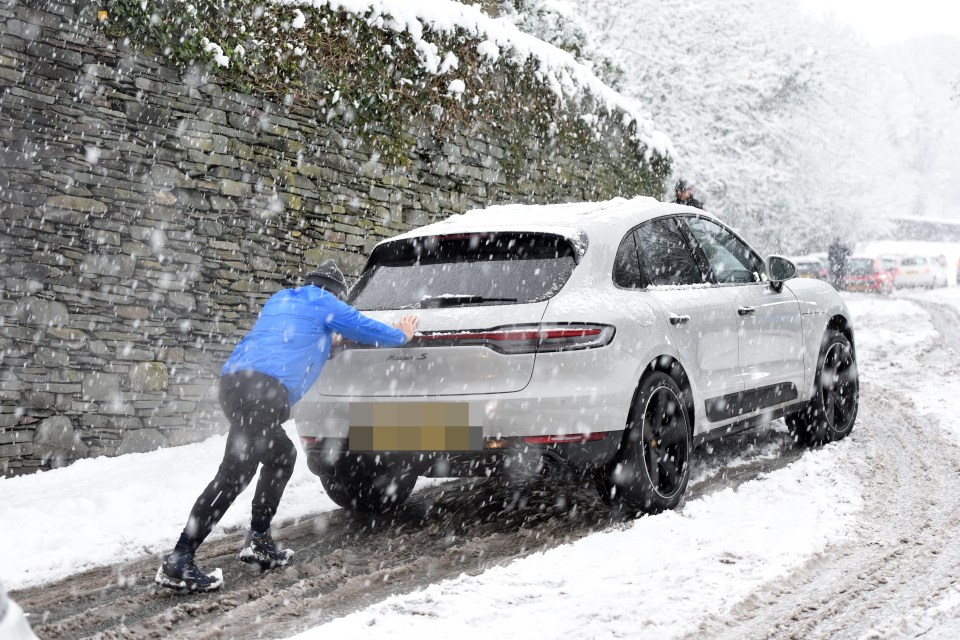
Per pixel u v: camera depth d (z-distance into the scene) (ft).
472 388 14.48
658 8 89.25
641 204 18.44
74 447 22.70
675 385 16.38
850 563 12.64
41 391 22.17
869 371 34.53
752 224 96.94
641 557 13.10
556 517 16.83
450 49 32.76
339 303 14.43
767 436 23.54
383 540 15.81
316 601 12.35
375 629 10.61
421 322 14.96
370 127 29.48
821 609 10.87
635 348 15.26
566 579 12.24
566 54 40.14
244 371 13.57
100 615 12.16
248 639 11.02
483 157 34.53
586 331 14.62
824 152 104.06
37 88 22.11
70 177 22.70
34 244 22.13
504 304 14.89
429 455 14.82
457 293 15.49
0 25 21.48
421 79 31.32
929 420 23.85
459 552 14.66
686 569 12.43
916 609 10.68
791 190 99.19
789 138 98.58
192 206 24.97
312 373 14.34
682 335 16.66
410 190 31.17
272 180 26.73
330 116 28.12
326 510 18.29
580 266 15.52
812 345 21.42
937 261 120.88
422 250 16.72
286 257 27.14
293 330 14.02
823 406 21.63
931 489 16.84
